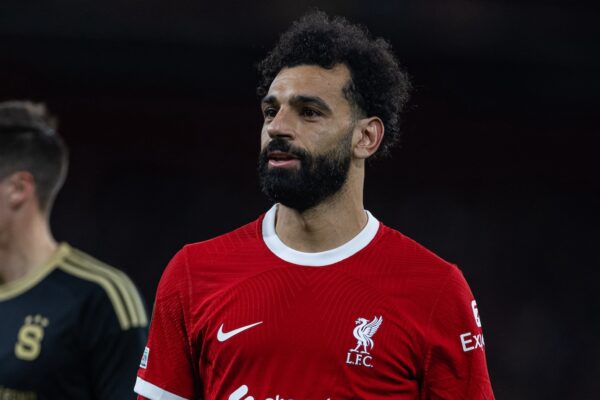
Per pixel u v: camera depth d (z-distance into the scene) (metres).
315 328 8.44
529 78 45.03
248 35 39.59
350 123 8.73
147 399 9.02
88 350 10.27
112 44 41.56
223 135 47.31
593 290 48.09
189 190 47.03
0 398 10.14
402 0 39.34
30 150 10.55
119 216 46.06
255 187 47.53
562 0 40.75
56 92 44.69
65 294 10.38
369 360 8.38
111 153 46.53
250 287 8.68
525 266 48.56
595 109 47.06
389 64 9.31
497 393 45.22
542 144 49.03
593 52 41.72
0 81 43.38
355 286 8.62
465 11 40.22
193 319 8.80
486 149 49.03
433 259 8.91
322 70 8.70
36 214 10.66
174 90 45.44
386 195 48.94
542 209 49.22
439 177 49.19
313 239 8.80
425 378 8.61
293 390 8.33
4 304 10.40
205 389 8.84
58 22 39.00
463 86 45.81
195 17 39.41
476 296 48.00
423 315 8.57
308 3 38.91
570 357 46.31
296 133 8.48
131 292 10.58
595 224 49.06
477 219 48.94
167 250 46.22
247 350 8.45
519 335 46.94
